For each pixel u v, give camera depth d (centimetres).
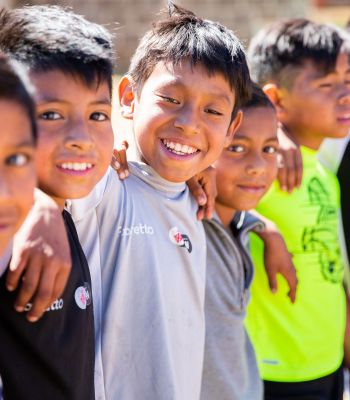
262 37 464
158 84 306
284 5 1389
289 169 413
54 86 245
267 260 388
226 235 348
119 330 286
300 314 411
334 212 441
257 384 365
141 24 1329
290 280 390
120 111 331
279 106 452
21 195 193
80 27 263
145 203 302
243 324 359
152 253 295
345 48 444
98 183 282
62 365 237
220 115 307
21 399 231
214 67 304
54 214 229
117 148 307
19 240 223
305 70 441
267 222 390
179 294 306
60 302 238
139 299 290
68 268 224
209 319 342
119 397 284
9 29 254
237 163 364
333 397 430
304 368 411
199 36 310
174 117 301
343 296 446
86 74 248
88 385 252
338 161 482
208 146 308
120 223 291
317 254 420
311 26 453
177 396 296
